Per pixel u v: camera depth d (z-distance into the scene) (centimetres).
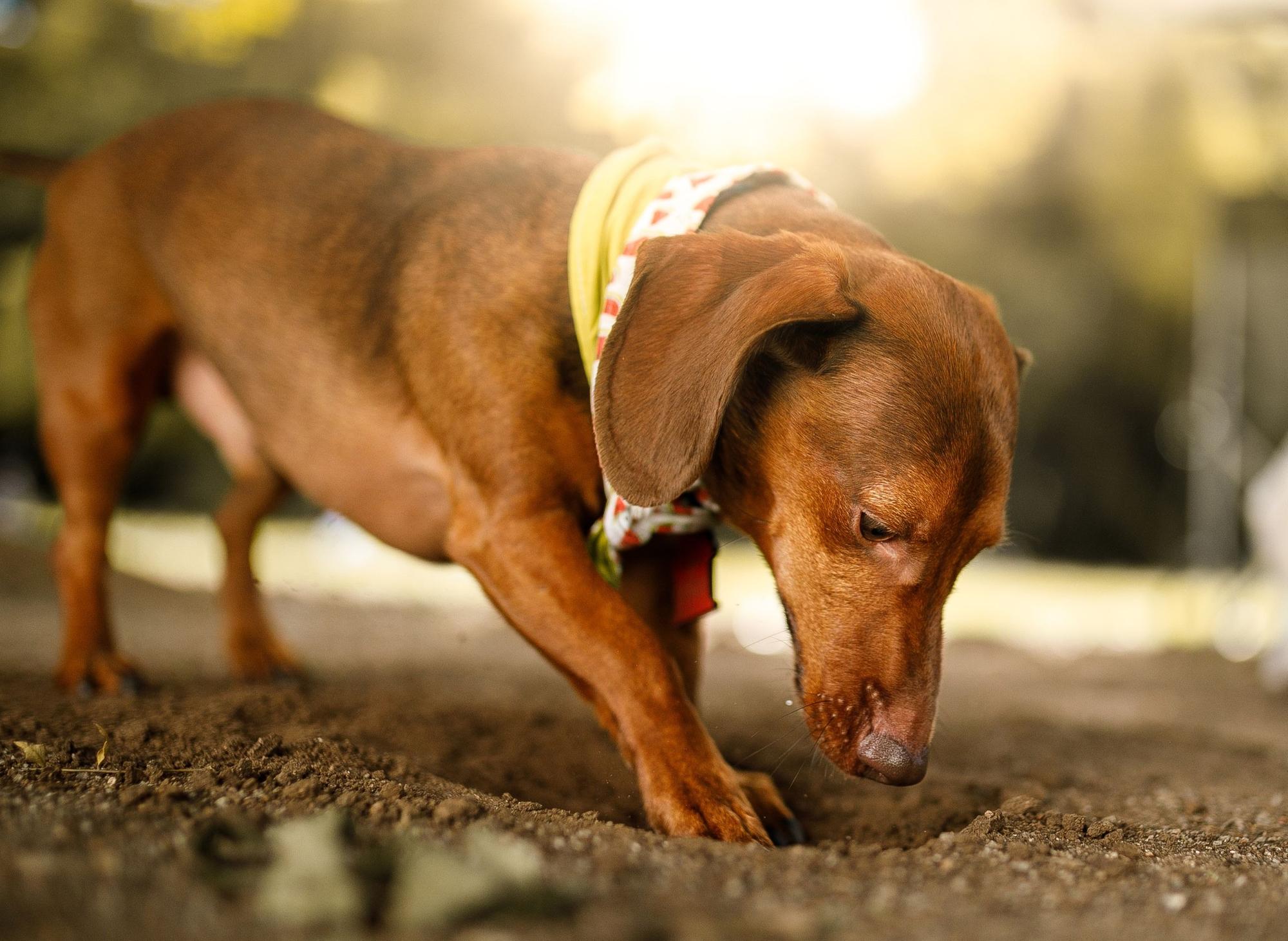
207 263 72
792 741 77
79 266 77
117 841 45
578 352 61
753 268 55
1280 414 263
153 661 93
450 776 64
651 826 56
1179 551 317
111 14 250
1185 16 174
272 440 72
